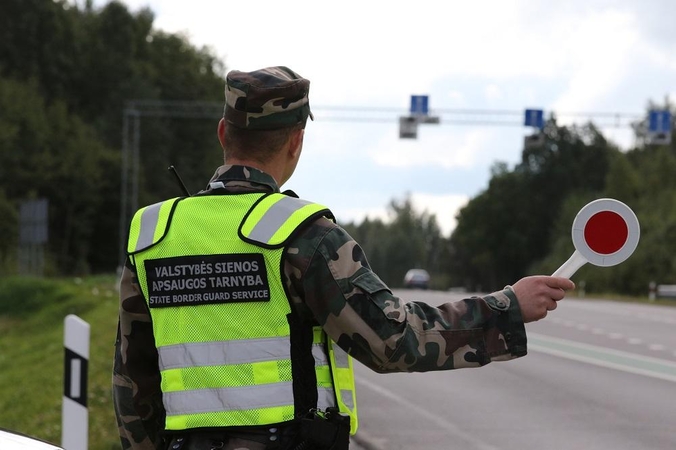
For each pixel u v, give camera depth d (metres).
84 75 97.31
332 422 3.14
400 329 3.11
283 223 3.18
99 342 22.73
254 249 3.18
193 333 3.22
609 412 13.27
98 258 84.38
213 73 113.56
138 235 3.40
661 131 43.38
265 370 3.15
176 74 106.50
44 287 40.69
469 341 3.18
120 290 3.44
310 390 3.16
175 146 103.38
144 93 97.62
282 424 3.13
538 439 11.30
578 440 11.23
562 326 28.56
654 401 14.26
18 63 92.31
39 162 76.25
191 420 3.18
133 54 103.69
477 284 131.25
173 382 3.24
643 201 86.50
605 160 111.25
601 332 26.50
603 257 3.31
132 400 3.57
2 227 65.62
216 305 3.21
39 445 4.14
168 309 3.28
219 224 3.26
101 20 102.38
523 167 113.81
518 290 3.27
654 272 67.81
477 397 14.81
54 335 29.75
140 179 85.94
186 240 3.28
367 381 16.97
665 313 35.78
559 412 13.29
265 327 3.17
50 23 94.94
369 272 3.17
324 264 3.12
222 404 3.16
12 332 34.84
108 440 10.31
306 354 3.17
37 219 43.69
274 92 3.30
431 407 13.84
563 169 111.19
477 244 116.19
